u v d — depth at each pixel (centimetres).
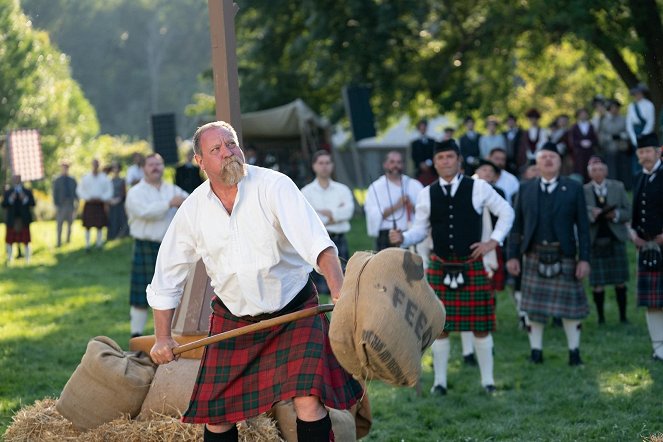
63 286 2150
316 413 627
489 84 3406
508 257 1290
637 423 948
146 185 1414
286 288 649
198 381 659
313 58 3803
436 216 1115
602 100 2616
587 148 2522
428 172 2397
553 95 3609
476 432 946
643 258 1248
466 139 2620
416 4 3372
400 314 602
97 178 2886
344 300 608
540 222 1248
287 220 633
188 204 663
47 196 5138
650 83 2386
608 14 2434
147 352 835
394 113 3612
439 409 1036
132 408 777
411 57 3509
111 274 2383
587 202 1520
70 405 775
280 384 627
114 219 3094
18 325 1641
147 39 8188
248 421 717
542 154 1253
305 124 3362
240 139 890
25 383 1180
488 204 1108
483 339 1113
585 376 1174
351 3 3394
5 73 5222
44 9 5928
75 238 3294
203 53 8344
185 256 674
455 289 1105
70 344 1457
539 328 1258
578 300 1234
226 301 660
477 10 3356
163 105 8144
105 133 7944
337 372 643
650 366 1210
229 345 655
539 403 1055
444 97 3406
